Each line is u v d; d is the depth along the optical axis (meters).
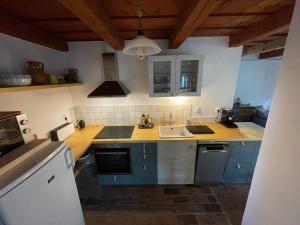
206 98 2.80
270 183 0.99
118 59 2.65
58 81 2.18
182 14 1.54
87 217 2.02
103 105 2.86
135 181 2.50
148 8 1.45
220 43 2.58
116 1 1.31
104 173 2.45
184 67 2.43
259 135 2.33
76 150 1.96
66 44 2.54
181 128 2.73
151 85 2.39
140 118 2.89
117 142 2.27
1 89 1.17
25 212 0.91
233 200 2.25
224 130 2.54
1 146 1.08
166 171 2.42
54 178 1.16
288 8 1.46
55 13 1.50
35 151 1.19
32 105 1.87
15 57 1.70
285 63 0.90
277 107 0.96
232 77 2.71
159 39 2.57
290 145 0.84
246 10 1.55
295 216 0.79
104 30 1.54
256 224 1.13
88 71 2.70
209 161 2.30
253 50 3.17
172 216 2.01
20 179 0.89
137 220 1.97
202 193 2.38
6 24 1.49
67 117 2.67
